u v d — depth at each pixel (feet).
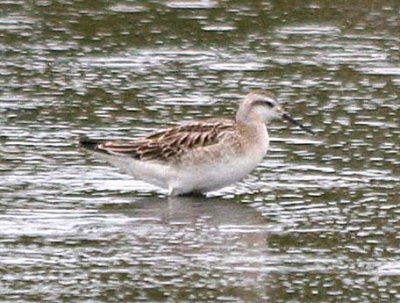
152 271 60.44
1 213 66.80
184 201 69.67
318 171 73.56
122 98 84.07
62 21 97.50
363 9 100.53
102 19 97.96
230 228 65.62
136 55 91.71
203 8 100.37
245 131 70.38
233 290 58.49
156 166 70.23
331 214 67.56
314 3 101.24
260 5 100.99
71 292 58.03
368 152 76.02
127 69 89.15
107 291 58.18
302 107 82.94
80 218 66.54
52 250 62.54
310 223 66.39
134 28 96.37
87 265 60.90
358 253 62.75
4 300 57.06
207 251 62.80
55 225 65.57
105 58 90.99
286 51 92.79
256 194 70.64
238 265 61.21
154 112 81.71
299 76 88.28
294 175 73.05
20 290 58.13
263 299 57.62
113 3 101.09
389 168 73.72
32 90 85.15
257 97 70.59
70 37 94.58
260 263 61.46
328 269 60.90
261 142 70.69
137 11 99.60
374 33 96.48
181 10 99.96
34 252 62.23
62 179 71.77
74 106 82.58
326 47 93.61
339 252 62.85
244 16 98.94
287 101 83.82
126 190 70.90
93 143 70.90
